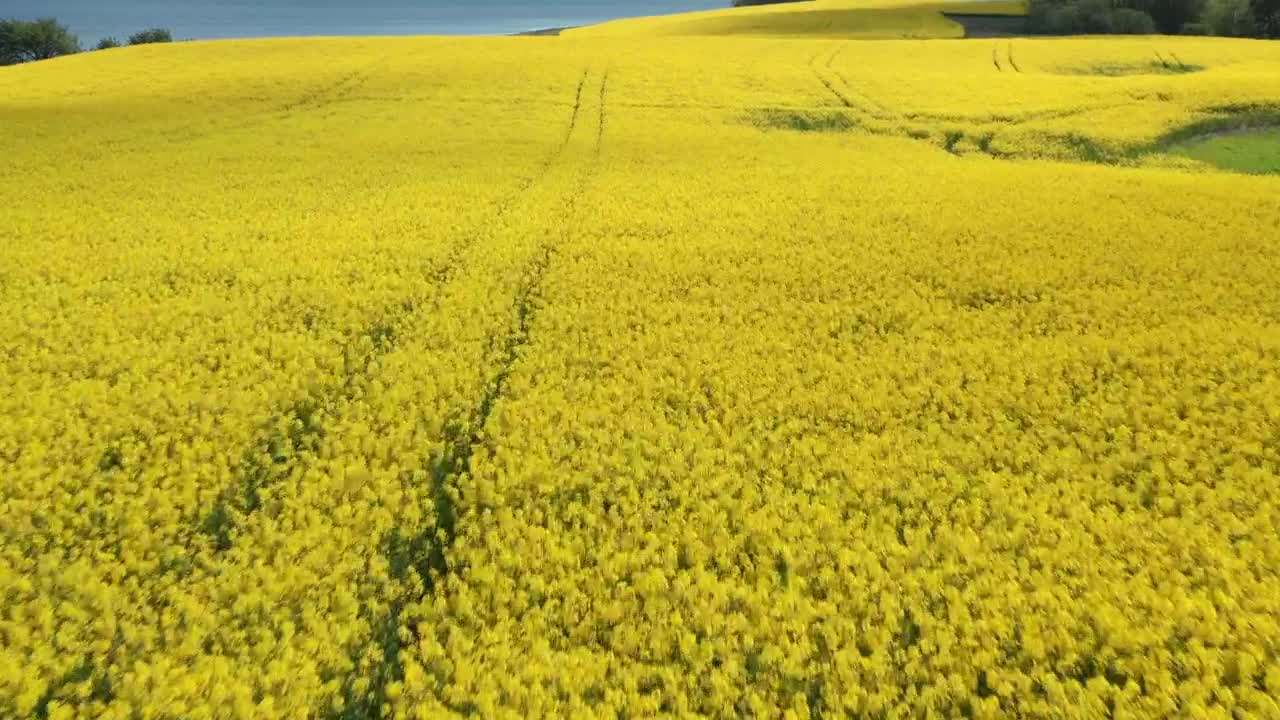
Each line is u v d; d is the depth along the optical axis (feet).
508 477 27.04
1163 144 83.92
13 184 67.46
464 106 104.58
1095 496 25.61
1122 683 18.79
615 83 116.57
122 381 33.45
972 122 94.07
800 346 37.65
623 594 21.63
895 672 18.90
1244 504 24.72
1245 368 33.09
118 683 18.98
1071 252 47.57
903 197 61.67
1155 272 44.14
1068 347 35.88
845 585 21.93
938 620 20.30
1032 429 29.68
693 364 35.17
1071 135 85.87
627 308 42.04
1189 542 22.74
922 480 26.63
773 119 99.09
